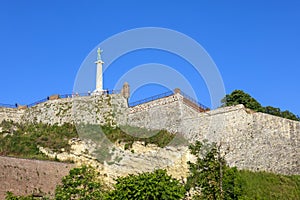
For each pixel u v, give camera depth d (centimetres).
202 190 6325
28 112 9619
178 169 7525
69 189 6544
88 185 6638
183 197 5641
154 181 5388
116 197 5416
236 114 8225
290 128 8162
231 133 8100
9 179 7369
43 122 9294
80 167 7625
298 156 8031
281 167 7919
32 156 8212
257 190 7306
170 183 5484
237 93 9750
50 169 7775
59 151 8288
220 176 6194
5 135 8950
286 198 7300
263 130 8106
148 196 5297
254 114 8200
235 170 7044
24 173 7556
